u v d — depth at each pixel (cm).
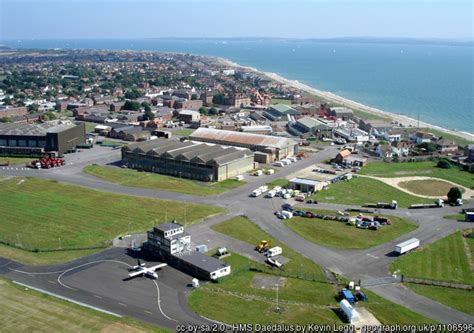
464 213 13862
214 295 9156
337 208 14188
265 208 14150
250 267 10338
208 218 13250
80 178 17312
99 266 10388
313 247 11450
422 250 11319
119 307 8700
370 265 10512
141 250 11188
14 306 8694
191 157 17725
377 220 13050
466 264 10569
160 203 14525
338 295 9156
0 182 16750
